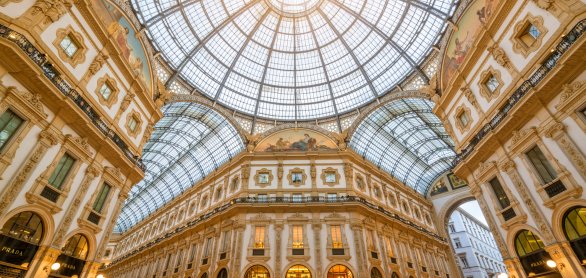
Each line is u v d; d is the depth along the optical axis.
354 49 30.97
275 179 25.95
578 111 11.72
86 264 15.16
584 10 11.19
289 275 20.39
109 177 17.03
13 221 11.76
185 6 25.44
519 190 14.37
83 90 14.80
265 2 30.86
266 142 28.80
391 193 31.05
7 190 11.17
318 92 32.53
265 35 32.03
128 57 18.77
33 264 12.30
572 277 11.63
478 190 17.34
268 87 32.38
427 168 37.88
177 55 26.48
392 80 28.86
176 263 26.98
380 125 31.42
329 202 23.34
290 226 22.42
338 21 31.34
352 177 26.27
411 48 27.00
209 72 29.05
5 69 11.30
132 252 37.09
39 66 11.92
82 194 14.88
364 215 24.03
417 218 33.16
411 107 28.95
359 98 30.88
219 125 30.64
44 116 12.70
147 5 22.73
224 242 23.33
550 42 12.58
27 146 12.08
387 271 22.23
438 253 31.53
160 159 36.41
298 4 32.25
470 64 17.77
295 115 31.97
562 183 12.24
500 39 15.61
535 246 13.84
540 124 13.24
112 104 17.17
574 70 11.59
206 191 31.19
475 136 17.41
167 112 27.48
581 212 11.84
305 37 32.84
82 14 14.95
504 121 14.70
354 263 20.66
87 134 15.29
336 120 31.00
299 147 28.38
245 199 23.97
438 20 24.36
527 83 13.57
